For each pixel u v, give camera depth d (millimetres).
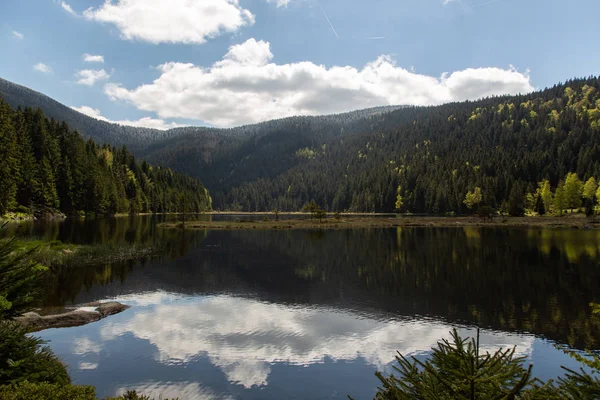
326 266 34688
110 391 11578
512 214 114875
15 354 9109
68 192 93062
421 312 20625
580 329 17891
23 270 9883
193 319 19125
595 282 27562
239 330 17547
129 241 50312
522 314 20250
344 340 16375
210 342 15961
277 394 11633
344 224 90312
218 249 45594
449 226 84062
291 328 17859
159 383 12211
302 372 13211
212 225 84188
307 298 23500
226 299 23234
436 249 45375
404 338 16703
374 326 18281
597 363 5898
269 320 19125
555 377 12875
